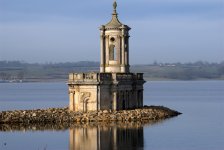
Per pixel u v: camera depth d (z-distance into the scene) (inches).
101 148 7834.6
